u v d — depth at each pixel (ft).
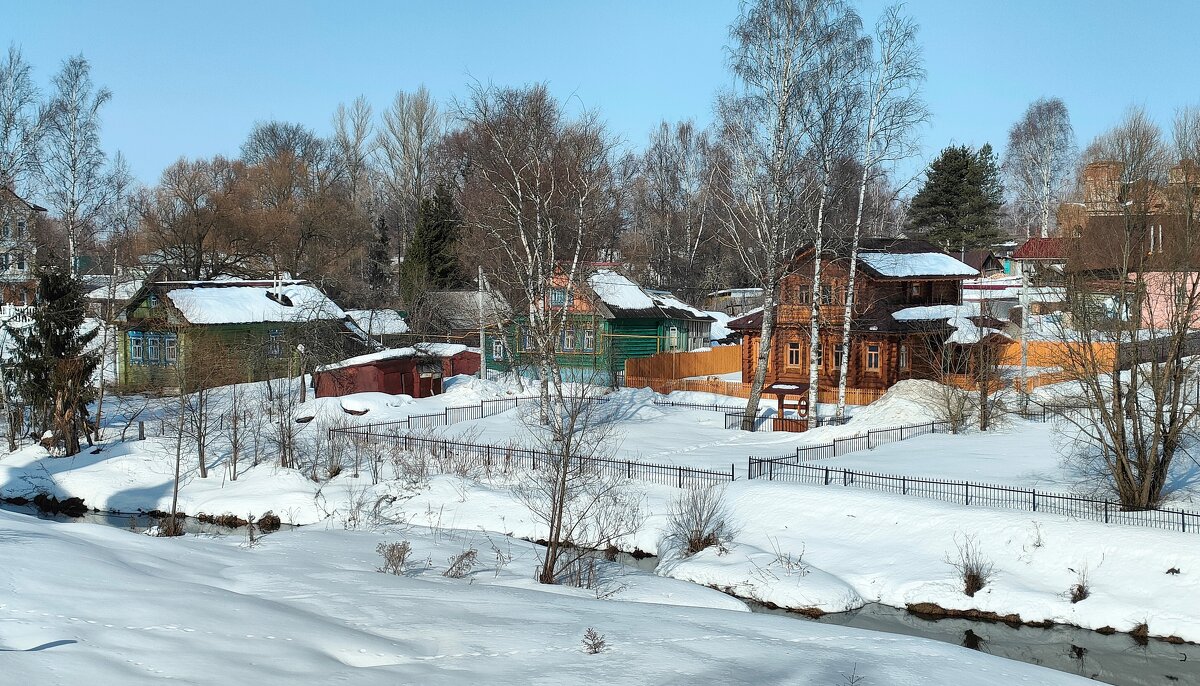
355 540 93.30
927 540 88.69
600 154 157.58
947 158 307.17
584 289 181.06
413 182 346.95
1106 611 75.77
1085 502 94.84
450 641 52.70
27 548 61.46
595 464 117.19
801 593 81.41
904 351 173.88
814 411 146.30
